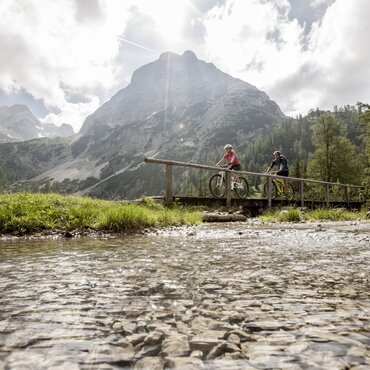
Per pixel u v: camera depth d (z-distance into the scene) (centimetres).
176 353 106
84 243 438
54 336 120
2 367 95
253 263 284
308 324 134
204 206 1227
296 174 6062
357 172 4131
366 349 109
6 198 764
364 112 2808
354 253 346
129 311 151
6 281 212
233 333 124
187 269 256
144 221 684
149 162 1010
